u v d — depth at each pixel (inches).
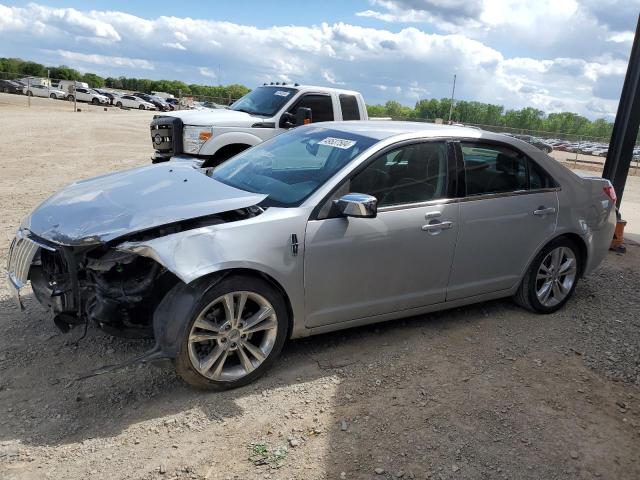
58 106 1711.4
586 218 193.3
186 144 343.0
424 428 124.2
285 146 178.1
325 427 123.0
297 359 152.2
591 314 197.8
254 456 112.9
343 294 148.3
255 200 140.3
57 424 119.6
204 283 126.7
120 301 126.6
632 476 113.9
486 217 169.0
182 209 132.5
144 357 124.4
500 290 180.9
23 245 137.3
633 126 290.5
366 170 151.1
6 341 151.4
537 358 160.6
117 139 788.0
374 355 156.4
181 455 112.2
